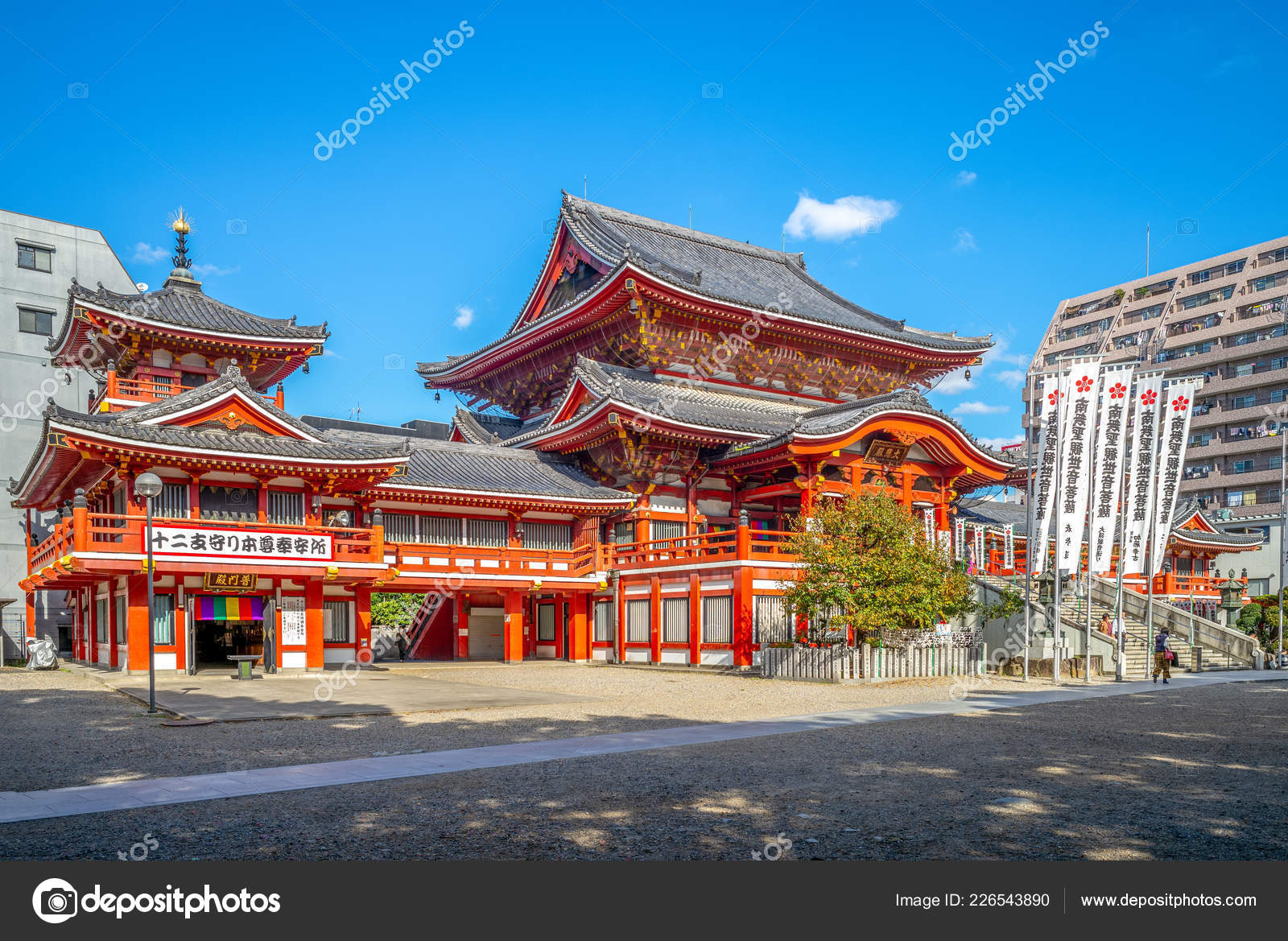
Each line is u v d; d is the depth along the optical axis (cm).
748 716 2331
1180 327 11106
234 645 4050
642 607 4328
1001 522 6338
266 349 4516
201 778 1491
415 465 4475
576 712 2381
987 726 2134
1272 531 7806
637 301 4866
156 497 3297
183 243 4888
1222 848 1069
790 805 1280
